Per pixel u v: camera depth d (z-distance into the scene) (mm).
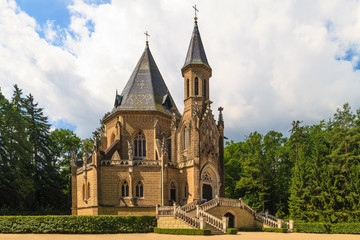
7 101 61375
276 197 68000
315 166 55219
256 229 48062
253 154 71562
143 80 61094
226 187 75250
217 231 39281
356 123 55938
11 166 56844
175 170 51906
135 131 56812
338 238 38375
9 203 56375
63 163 85188
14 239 30484
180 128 53938
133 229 39375
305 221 52781
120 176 48531
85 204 50938
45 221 36531
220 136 55688
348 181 52031
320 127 73438
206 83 55875
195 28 58281
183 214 39688
